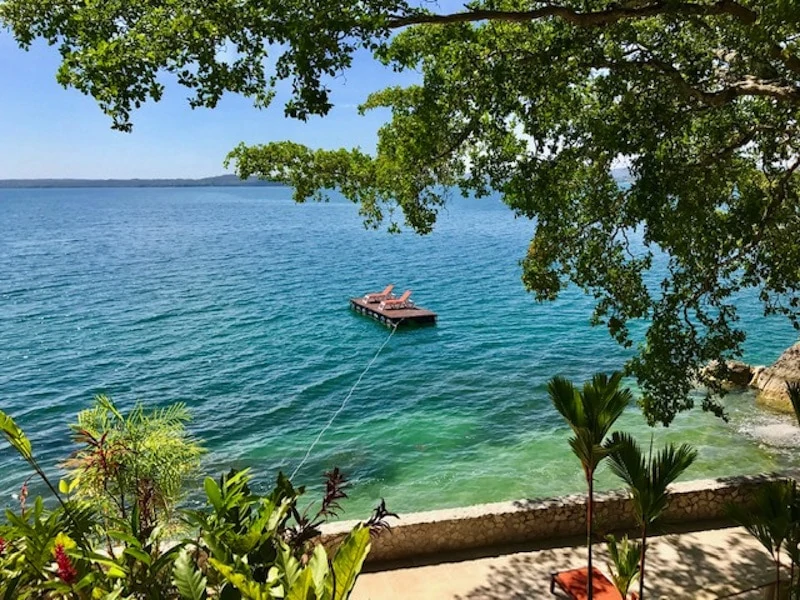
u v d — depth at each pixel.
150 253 69.25
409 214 11.59
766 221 11.45
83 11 7.09
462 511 9.82
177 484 8.02
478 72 9.99
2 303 41.44
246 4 7.02
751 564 9.27
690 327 11.91
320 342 32.69
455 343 32.31
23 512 6.13
